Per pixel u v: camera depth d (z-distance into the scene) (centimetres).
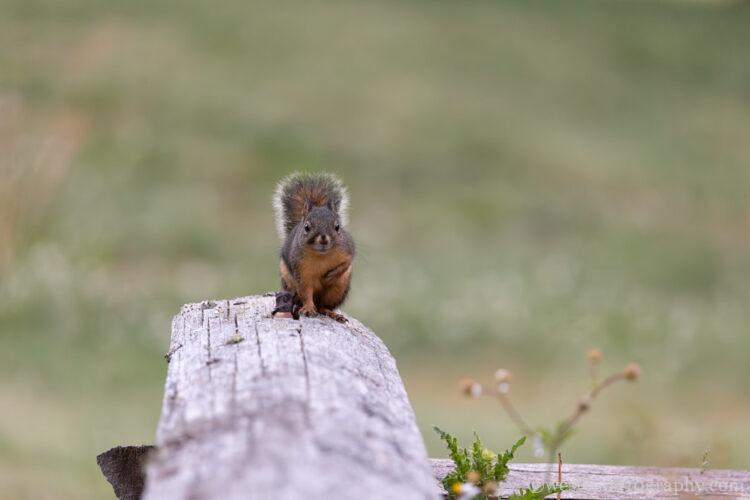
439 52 2981
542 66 2995
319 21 3075
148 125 2402
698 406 1238
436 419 1132
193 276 1747
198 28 2928
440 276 1731
